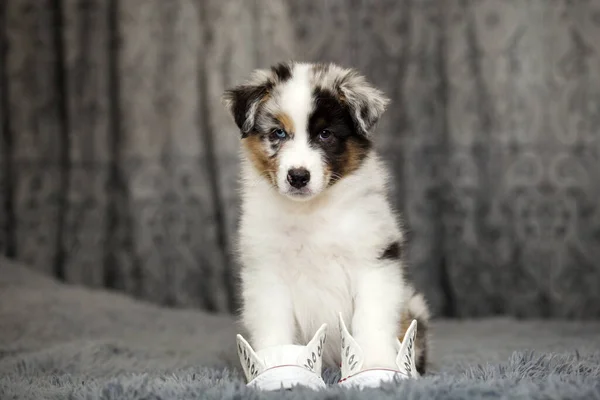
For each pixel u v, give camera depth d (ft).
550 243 6.15
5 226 6.35
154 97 6.34
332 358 3.82
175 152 6.32
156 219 6.34
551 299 6.14
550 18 6.13
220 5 6.22
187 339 4.95
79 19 6.35
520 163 6.15
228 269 6.26
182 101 6.31
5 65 6.40
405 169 6.19
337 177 3.72
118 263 6.36
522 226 6.16
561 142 6.14
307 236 3.68
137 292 6.34
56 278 6.35
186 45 6.30
